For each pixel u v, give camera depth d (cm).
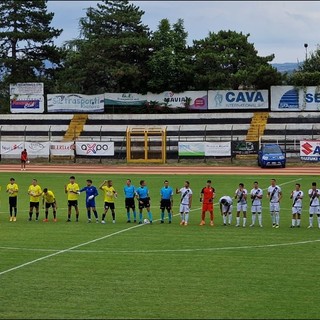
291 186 6469
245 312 2511
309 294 2728
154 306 2595
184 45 11312
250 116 10012
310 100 9912
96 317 2470
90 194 4669
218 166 8450
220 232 4169
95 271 3134
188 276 3028
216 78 10688
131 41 10894
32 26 11881
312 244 3738
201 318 2453
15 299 2695
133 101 10550
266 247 3656
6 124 10469
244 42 10988
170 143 9556
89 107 10488
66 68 11725
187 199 4500
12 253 3547
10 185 4753
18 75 11856
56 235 4081
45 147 9100
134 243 3797
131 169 8212
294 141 9169
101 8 11675
